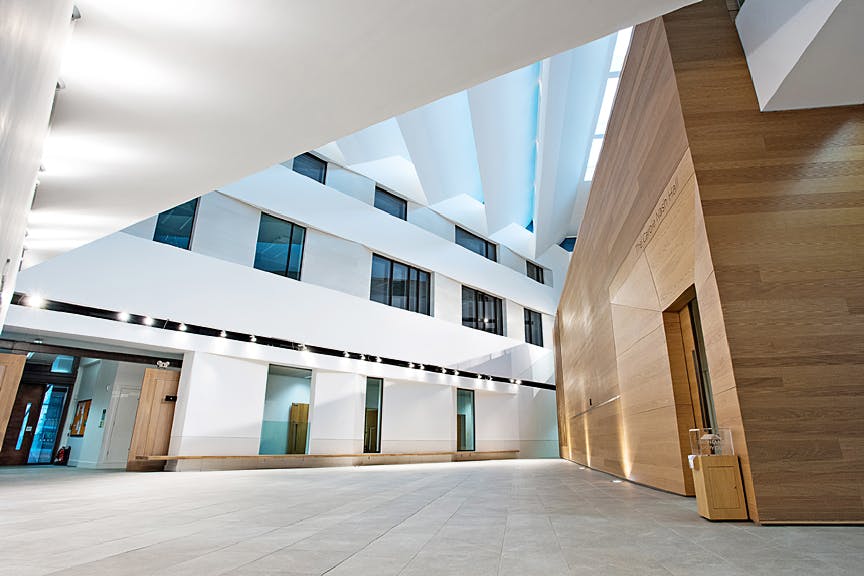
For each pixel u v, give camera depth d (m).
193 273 10.66
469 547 2.91
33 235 5.61
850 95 4.25
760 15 4.41
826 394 3.75
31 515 4.14
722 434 3.98
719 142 4.44
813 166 4.26
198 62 3.24
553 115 12.66
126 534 3.30
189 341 10.40
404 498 5.49
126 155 4.19
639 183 6.08
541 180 15.33
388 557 2.65
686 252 4.78
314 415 12.57
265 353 11.56
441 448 15.27
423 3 2.93
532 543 3.02
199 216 11.16
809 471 3.63
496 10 3.07
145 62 3.20
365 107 3.86
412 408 14.93
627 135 6.56
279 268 12.64
